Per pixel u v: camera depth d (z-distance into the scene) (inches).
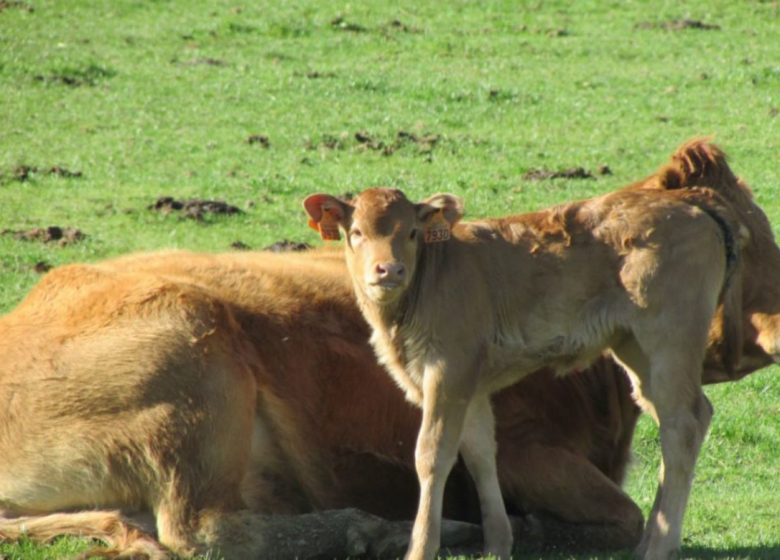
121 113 2043.6
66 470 721.0
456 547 748.6
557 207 717.9
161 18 2667.3
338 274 818.2
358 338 792.3
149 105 2090.3
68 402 722.8
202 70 2306.8
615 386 821.2
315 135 1945.1
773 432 1095.6
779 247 817.5
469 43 2541.8
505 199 1674.5
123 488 720.3
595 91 2226.9
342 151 1883.6
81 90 2161.7
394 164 1819.6
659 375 686.5
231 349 738.8
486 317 687.7
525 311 697.0
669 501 683.4
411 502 781.3
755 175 1796.3
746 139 1968.5
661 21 2709.2
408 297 678.5
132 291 753.6
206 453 713.6
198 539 704.4
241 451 726.5
